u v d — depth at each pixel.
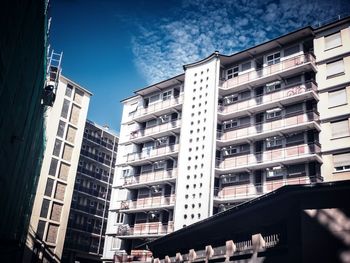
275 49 34.28
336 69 29.48
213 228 14.80
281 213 10.20
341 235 8.30
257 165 31.16
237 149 33.94
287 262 9.67
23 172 18.42
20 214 22.11
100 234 58.28
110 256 40.59
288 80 32.47
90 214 56.91
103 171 61.12
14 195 16.72
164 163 39.62
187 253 18.20
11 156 13.66
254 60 35.78
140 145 43.72
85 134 59.00
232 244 13.18
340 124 27.89
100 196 59.53
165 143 40.62
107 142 63.25
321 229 8.56
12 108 12.32
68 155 51.28
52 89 22.27
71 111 53.06
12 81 11.66
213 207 33.22
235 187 32.34
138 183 40.16
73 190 54.75
